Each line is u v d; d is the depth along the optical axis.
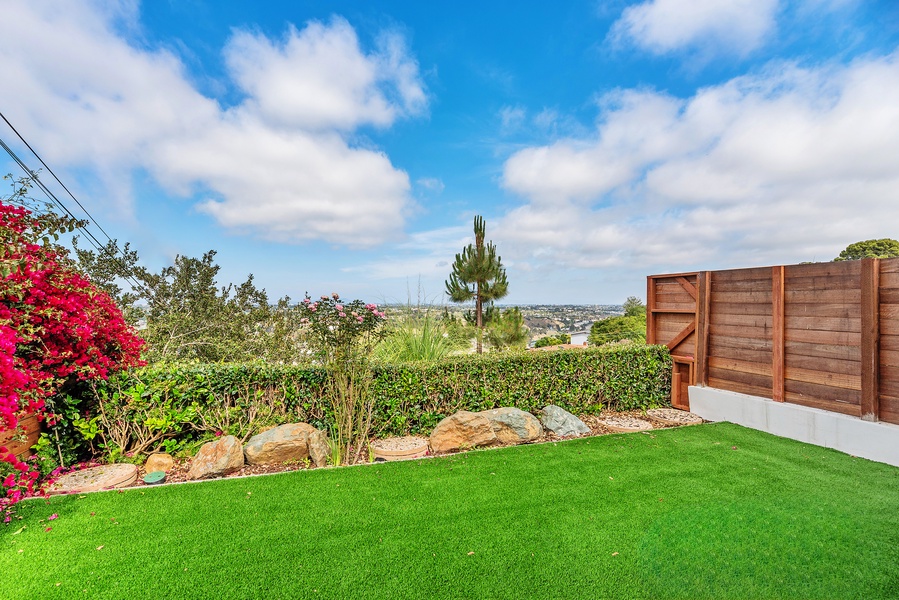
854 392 3.93
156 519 2.60
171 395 3.95
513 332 9.55
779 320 4.61
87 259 6.79
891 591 1.87
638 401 5.89
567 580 1.95
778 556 2.15
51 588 1.89
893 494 2.97
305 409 4.36
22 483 2.99
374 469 3.54
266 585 1.92
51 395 3.40
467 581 1.95
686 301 5.90
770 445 4.16
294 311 7.10
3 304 2.90
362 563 2.10
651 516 2.63
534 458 3.81
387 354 5.49
